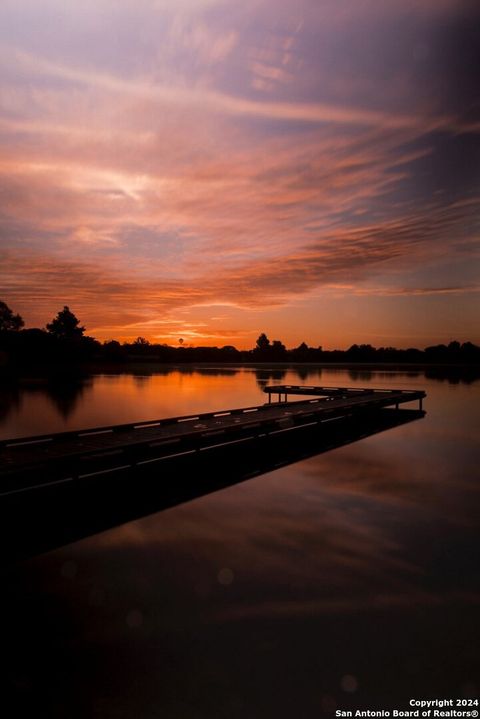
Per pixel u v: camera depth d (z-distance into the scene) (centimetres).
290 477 1093
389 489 1002
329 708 378
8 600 540
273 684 408
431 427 1862
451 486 1024
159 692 396
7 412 2405
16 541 673
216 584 576
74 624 493
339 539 727
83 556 659
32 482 690
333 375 6116
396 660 439
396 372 7106
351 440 1563
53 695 392
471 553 675
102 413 2348
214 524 788
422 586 576
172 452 941
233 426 1114
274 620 503
